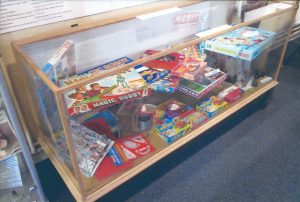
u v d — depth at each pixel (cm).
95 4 120
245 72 157
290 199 123
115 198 121
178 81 125
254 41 143
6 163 102
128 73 109
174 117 129
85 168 103
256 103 176
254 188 127
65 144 100
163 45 156
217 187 128
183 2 153
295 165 139
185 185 128
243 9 169
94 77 87
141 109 123
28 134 129
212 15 171
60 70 104
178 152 145
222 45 133
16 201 112
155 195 124
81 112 93
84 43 123
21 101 119
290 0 165
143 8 138
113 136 119
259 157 143
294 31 174
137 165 109
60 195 123
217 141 153
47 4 106
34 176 106
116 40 134
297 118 171
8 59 108
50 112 99
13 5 99
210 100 139
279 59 166
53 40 112
